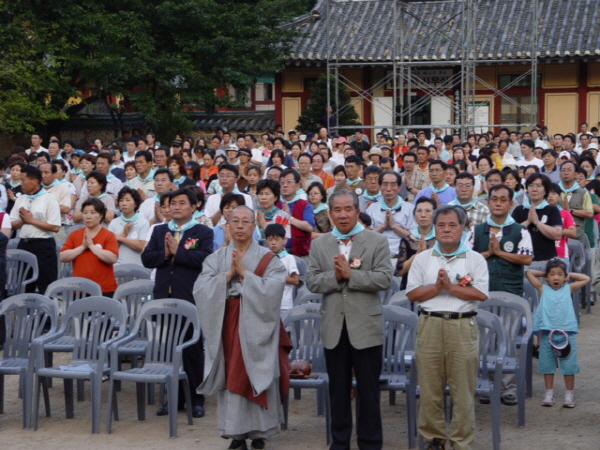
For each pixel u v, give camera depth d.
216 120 30.20
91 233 8.71
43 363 7.65
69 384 7.59
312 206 10.30
